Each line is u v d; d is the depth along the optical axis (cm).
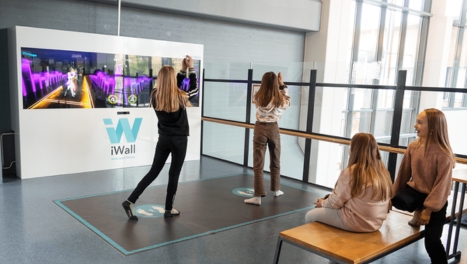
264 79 433
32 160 513
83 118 548
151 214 399
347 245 245
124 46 569
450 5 1165
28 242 322
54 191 465
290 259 312
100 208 412
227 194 484
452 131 430
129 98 589
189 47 633
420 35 1205
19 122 496
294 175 593
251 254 318
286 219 404
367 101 585
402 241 258
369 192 260
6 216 379
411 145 293
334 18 949
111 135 579
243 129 654
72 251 309
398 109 455
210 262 301
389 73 598
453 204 308
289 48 963
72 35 520
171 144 365
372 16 1055
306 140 565
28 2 571
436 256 272
